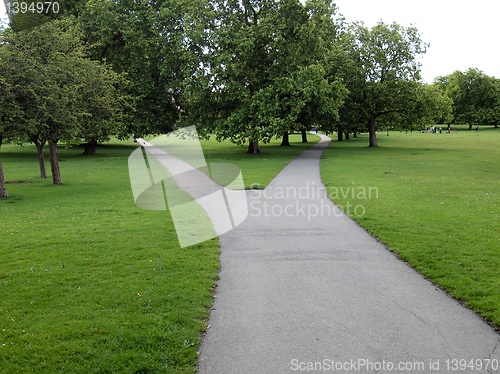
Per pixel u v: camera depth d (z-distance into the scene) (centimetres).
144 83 3222
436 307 454
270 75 2892
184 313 440
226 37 2756
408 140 5722
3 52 1221
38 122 1311
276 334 393
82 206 1144
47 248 712
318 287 516
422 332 395
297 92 2736
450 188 1393
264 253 668
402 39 3916
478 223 858
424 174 1838
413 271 575
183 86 3086
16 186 1622
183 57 2967
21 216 1009
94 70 1720
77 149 4206
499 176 1753
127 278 555
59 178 1694
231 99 2897
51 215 1016
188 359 349
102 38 3069
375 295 489
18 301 481
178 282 537
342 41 3869
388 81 3938
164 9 3058
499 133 7256
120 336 390
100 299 483
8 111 1212
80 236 791
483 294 482
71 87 1438
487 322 416
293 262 619
